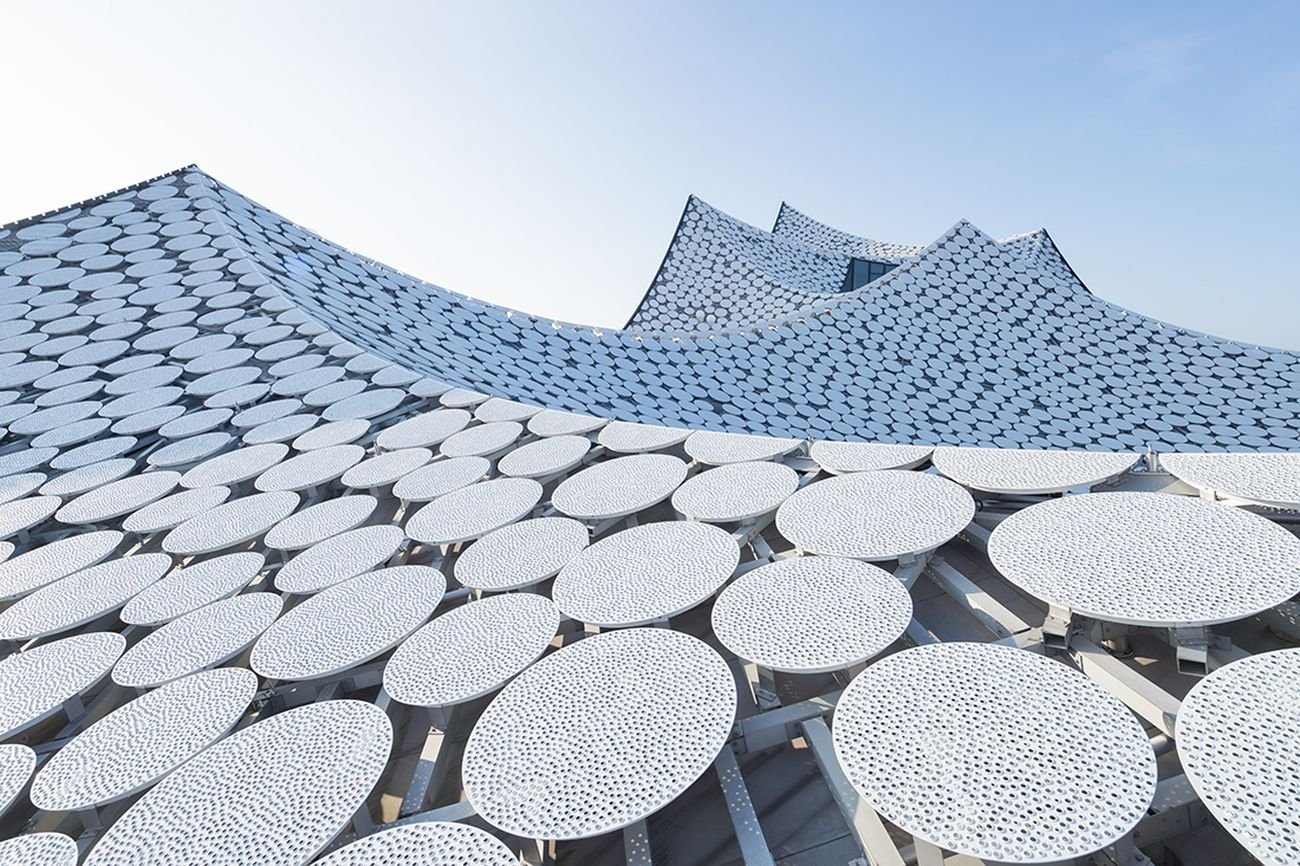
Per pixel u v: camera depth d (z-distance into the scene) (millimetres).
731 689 2801
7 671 3875
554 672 3096
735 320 28969
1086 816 2004
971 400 18609
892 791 2189
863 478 4559
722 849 2508
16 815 3113
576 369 17609
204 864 2369
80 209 18609
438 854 2252
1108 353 19828
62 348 11766
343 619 3865
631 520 5219
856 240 45062
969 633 3422
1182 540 3164
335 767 2725
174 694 3426
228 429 8484
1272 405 17656
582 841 2611
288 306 13180
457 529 4906
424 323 17125
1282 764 2031
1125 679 2674
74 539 5691
